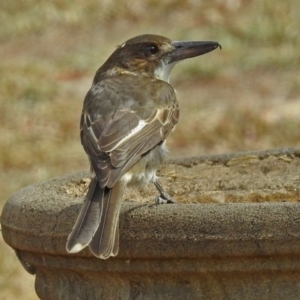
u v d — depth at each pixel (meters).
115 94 9.48
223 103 27.27
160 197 9.54
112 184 8.38
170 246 7.85
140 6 36.44
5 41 35.41
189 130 25.38
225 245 7.72
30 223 8.49
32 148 25.03
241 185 10.73
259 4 34.47
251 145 24.45
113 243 7.84
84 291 8.51
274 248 7.65
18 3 38.06
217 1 35.38
